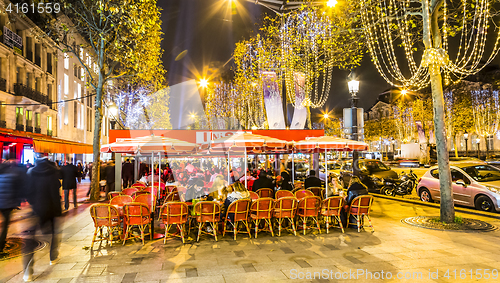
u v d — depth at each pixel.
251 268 4.95
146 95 19.86
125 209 6.46
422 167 40.28
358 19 9.43
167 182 12.62
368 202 7.47
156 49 16.31
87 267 5.05
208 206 6.75
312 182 10.17
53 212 5.22
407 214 9.58
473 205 9.90
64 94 30.34
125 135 12.55
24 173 5.30
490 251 5.74
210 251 5.94
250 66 22.91
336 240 6.68
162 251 5.97
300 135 13.90
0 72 20.83
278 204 7.58
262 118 27.25
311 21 12.46
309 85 17.47
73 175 11.12
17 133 17.11
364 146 9.51
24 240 6.76
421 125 42.62
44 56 26.44
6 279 4.57
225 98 29.59
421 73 9.70
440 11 8.13
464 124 41.41
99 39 13.80
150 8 13.76
